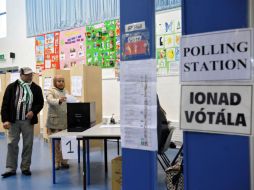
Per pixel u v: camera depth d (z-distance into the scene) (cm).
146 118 174
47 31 789
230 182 147
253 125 140
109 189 363
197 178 154
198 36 151
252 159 141
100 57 691
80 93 571
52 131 443
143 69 174
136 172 181
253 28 139
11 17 877
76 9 727
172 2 578
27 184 389
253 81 139
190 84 154
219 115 147
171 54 582
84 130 368
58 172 441
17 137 429
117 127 386
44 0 792
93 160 509
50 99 428
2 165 493
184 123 156
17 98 420
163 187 357
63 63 759
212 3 148
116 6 661
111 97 677
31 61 834
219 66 146
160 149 348
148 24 171
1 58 907
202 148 153
